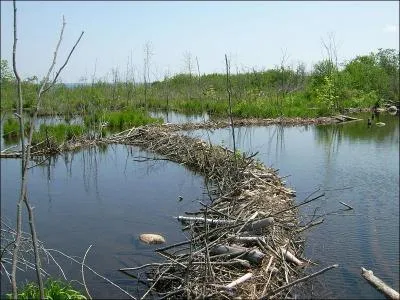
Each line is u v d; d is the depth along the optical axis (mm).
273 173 13188
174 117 33281
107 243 9086
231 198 10602
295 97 37562
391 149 19719
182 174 15578
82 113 29109
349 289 6789
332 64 40750
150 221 10500
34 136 20234
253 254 7375
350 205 11406
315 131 26266
